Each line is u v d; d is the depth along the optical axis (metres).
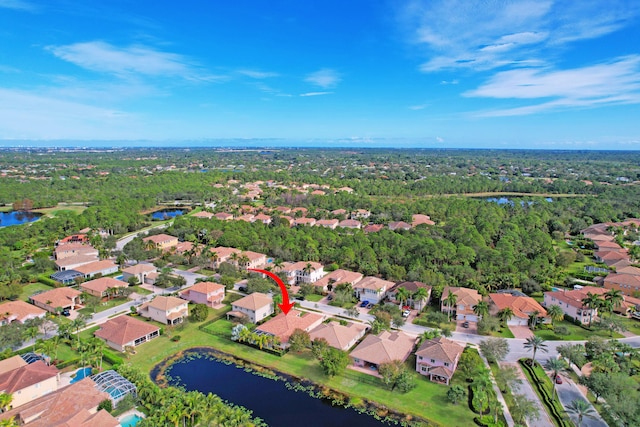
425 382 76.44
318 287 119.00
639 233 186.12
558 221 196.00
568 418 65.62
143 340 90.94
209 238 168.50
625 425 60.50
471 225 182.00
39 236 177.88
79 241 169.50
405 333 95.12
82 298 109.38
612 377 69.44
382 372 75.00
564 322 102.12
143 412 66.25
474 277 123.62
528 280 122.25
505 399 70.94
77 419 59.00
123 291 114.50
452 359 77.00
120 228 191.62
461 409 68.69
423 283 115.69
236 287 125.00
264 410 68.56
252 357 85.38
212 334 95.25
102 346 79.44
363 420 66.31
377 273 132.62
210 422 63.69
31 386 68.06
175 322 100.06
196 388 74.56
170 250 154.00
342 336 87.50
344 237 161.12
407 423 65.62
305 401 71.19
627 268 128.88
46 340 82.12
